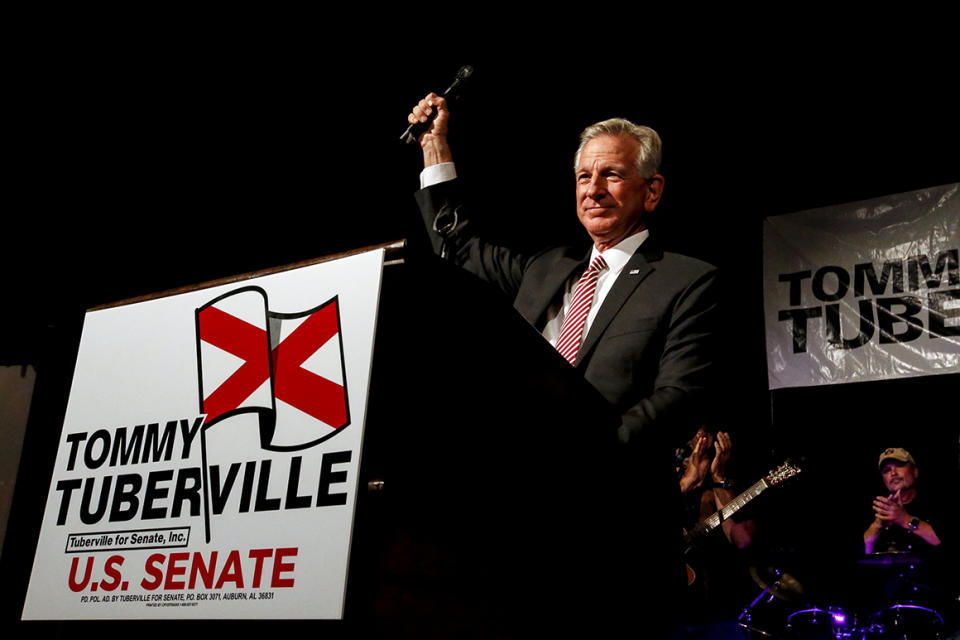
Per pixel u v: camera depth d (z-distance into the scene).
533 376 0.93
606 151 1.58
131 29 3.89
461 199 1.78
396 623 0.74
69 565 0.84
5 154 4.05
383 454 0.73
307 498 0.75
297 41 4.11
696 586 3.91
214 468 0.80
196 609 0.76
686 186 5.15
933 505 4.73
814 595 4.34
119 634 0.84
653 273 1.39
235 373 0.83
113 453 0.86
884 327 4.60
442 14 4.11
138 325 0.91
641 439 1.13
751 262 5.14
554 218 4.91
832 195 5.04
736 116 4.79
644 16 4.20
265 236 4.74
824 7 4.16
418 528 0.77
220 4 3.86
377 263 0.79
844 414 5.30
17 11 3.73
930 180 4.83
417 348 0.78
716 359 1.30
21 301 3.99
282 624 0.75
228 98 4.29
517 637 0.88
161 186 4.43
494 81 4.48
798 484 4.98
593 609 1.01
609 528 1.07
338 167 4.66
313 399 0.77
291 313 0.82
